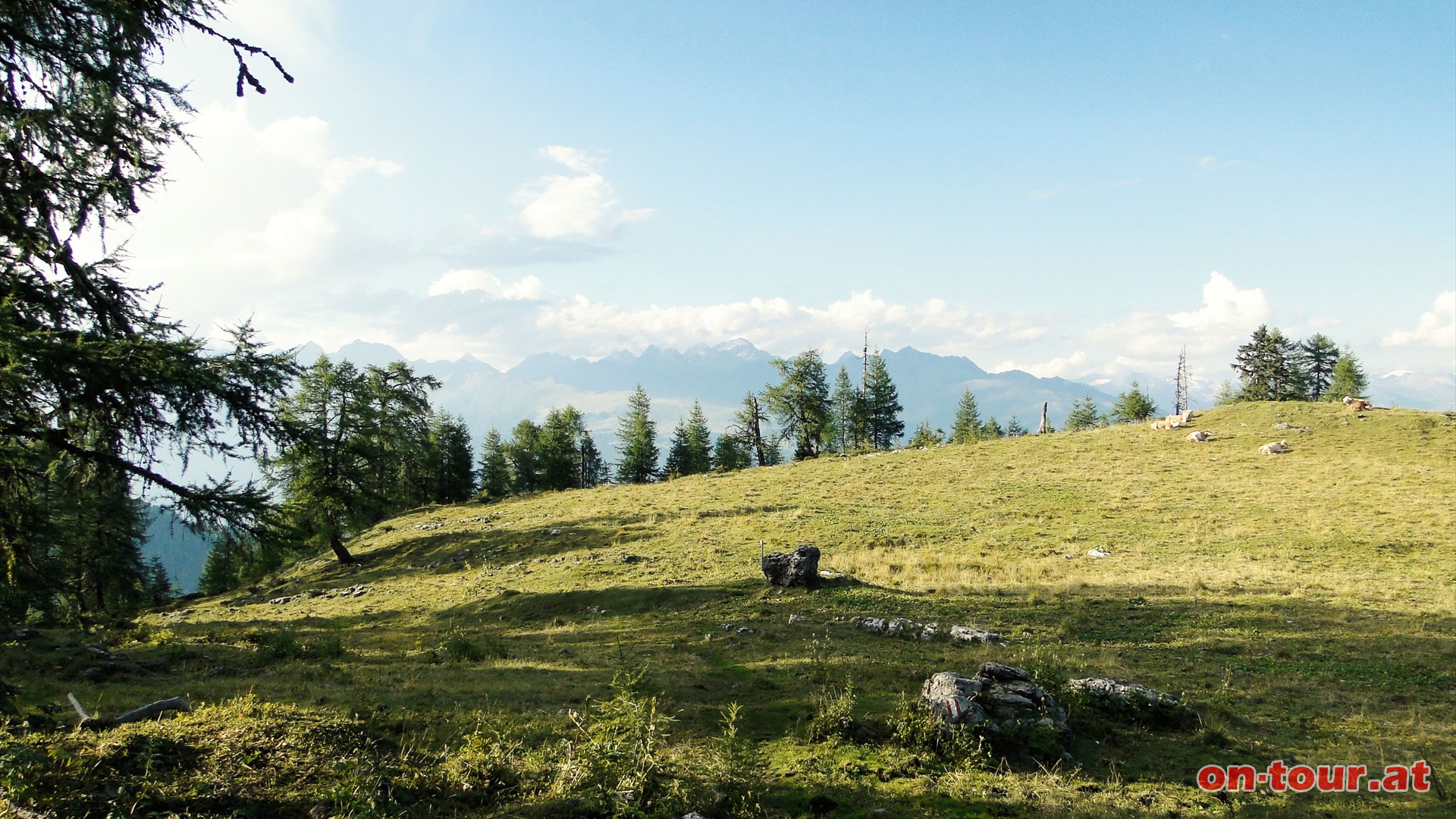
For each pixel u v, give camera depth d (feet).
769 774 30.48
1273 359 302.45
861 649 60.59
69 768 23.08
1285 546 101.04
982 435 363.35
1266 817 27.35
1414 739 37.14
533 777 28.02
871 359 309.83
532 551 138.21
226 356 25.17
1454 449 147.95
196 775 24.44
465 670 55.77
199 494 26.08
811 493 166.91
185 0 25.77
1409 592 75.36
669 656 60.49
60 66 25.09
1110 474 160.76
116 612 88.99
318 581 149.28
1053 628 67.92
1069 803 27.96
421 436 179.83
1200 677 50.49
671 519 149.48
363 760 27.14
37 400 23.36
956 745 32.99
